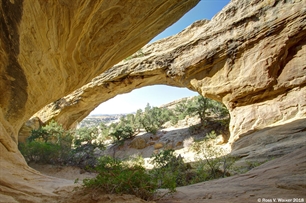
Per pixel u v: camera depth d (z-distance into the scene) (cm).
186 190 487
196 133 2508
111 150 2983
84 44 658
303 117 1178
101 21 581
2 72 563
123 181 376
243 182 457
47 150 1645
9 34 468
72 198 365
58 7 471
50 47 591
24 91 692
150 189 401
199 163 1008
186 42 1980
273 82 1395
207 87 1797
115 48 767
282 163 507
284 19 1377
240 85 1551
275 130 1185
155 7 615
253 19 1538
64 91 941
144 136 3091
